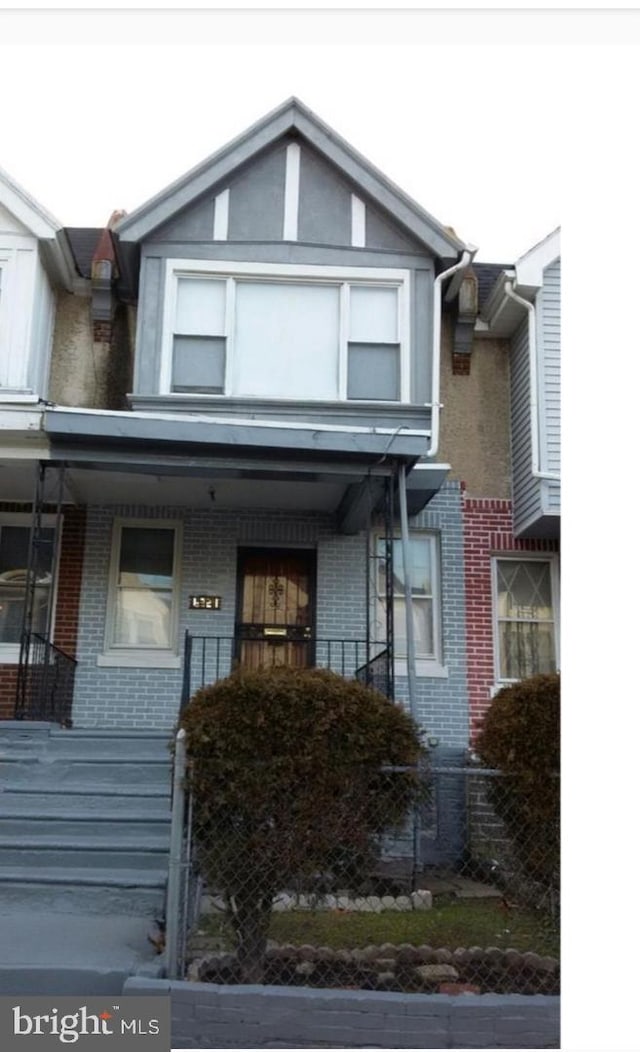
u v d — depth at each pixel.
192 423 7.90
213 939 4.75
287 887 4.54
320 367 9.34
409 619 7.91
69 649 9.30
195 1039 4.05
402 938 4.99
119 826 6.38
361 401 9.08
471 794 6.12
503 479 10.08
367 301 9.55
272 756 4.56
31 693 8.51
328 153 9.55
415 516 9.84
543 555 9.96
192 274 9.42
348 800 4.61
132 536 9.81
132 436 7.84
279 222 9.55
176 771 4.50
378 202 9.57
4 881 5.66
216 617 9.48
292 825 4.54
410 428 8.61
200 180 9.44
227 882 4.49
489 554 9.88
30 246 9.23
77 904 5.59
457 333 10.16
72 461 8.06
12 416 7.79
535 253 9.59
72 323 10.05
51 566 9.51
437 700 9.46
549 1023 4.04
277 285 9.52
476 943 4.89
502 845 5.30
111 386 9.93
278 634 9.70
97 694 9.22
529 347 9.64
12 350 8.95
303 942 4.87
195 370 9.27
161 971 4.32
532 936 4.88
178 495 9.30
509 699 4.92
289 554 9.95
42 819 6.39
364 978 4.47
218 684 4.74
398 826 4.70
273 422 8.05
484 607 9.73
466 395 10.24
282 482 8.70
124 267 9.80
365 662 9.45
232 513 9.73
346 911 5.08
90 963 4.41
